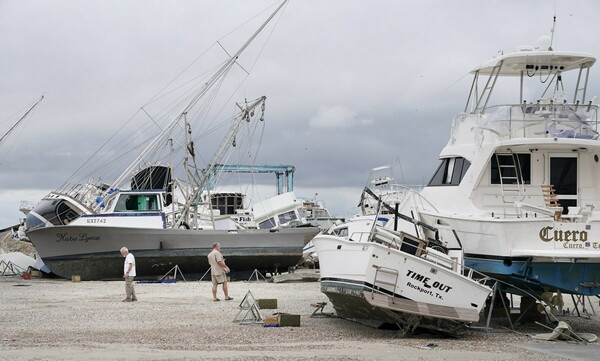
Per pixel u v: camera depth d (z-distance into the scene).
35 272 41.88
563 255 18.70
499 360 15.59
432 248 19.91
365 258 18.09
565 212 21.20
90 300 28.05
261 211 54.34
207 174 42.81
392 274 18.05
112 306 25.84
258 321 21.50
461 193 21.70
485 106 22.92
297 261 40.41
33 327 20.45
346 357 15.52
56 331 19.62
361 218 23.11
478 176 21.23
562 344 18.17
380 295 17.98
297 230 40.06
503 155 21.39
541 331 20.47
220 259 27.75
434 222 22.12
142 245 38.06
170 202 45.25
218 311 24.23
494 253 19.59
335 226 27.89
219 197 65.81
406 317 18.47
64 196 41.56
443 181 23.27
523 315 21.48
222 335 18.89
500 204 21.30
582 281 19.48
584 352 16.84
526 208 19.66
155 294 30.58
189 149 42.25
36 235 38.16
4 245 54.06
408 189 23.09
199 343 17.55
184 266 38.91
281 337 18.61
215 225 46.91
